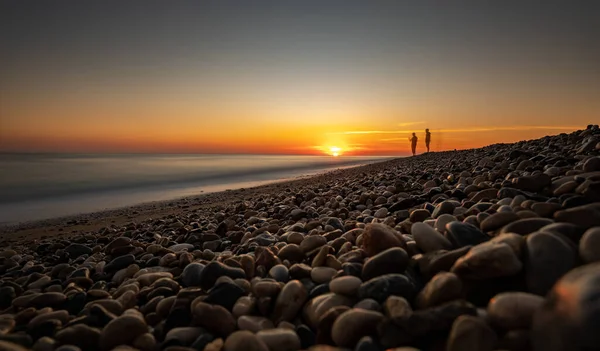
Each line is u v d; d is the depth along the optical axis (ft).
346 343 5.92
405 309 5.99
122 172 95.45
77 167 104.88
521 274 5.98
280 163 180.14
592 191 8.70
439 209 12.27
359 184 31.53
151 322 8.38
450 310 5.44
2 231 34.06
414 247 8.48
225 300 8.18
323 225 15.42
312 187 43.06
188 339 7.14
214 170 116.88
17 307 9.89
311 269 9.39
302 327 6.98
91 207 47.78
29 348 7.34
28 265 17.87
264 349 5.93
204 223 25.70
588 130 26.11
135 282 11.01
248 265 9.98
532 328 4.37
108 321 8.11
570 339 3.76
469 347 4.76
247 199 42.55
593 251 5.49
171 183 77.71
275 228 16.96
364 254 9.29
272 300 8.02
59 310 9.29
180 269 12.18
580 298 3.88
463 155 46.70
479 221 9.24
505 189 11.87
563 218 7.13
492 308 5.21
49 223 37.32
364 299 6.88
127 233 24.62
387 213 15.75
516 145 37.45
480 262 6.04
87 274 13.53
